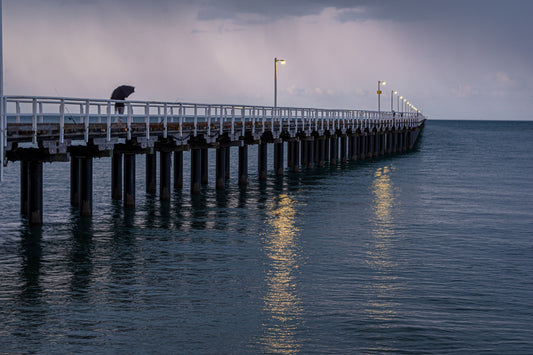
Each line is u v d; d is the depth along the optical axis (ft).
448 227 92.79
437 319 53.36
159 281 62.49
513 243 82.33
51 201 112.47
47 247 75.72
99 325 50.88
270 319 52.85
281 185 139.44
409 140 296.51
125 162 101.19
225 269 67.21
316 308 55.52
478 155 263.08
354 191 132.46
